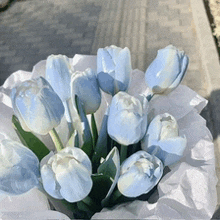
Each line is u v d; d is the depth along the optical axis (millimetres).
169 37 1479
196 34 1452
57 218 311
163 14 1671
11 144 279
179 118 419
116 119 298
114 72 348
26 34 1769
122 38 1544
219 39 1394
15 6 2107
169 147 310
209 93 1072
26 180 288
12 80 517
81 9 1893
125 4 1834
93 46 1555
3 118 408
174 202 329
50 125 307
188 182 339
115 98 304
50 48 1615
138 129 302
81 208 336
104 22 1715
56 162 264
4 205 344
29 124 304
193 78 1164
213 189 343
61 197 279
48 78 353
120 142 322
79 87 333
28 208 346
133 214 314
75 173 255
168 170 384
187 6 1696
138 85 469
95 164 368
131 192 292
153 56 1374
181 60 343
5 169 278
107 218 311
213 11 1592
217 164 827
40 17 1911
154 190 376
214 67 1160
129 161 293
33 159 293
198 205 326
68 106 370
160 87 364
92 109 356
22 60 1571
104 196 348
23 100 285
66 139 411
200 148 380
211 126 936
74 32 1688
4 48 1683
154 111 391
